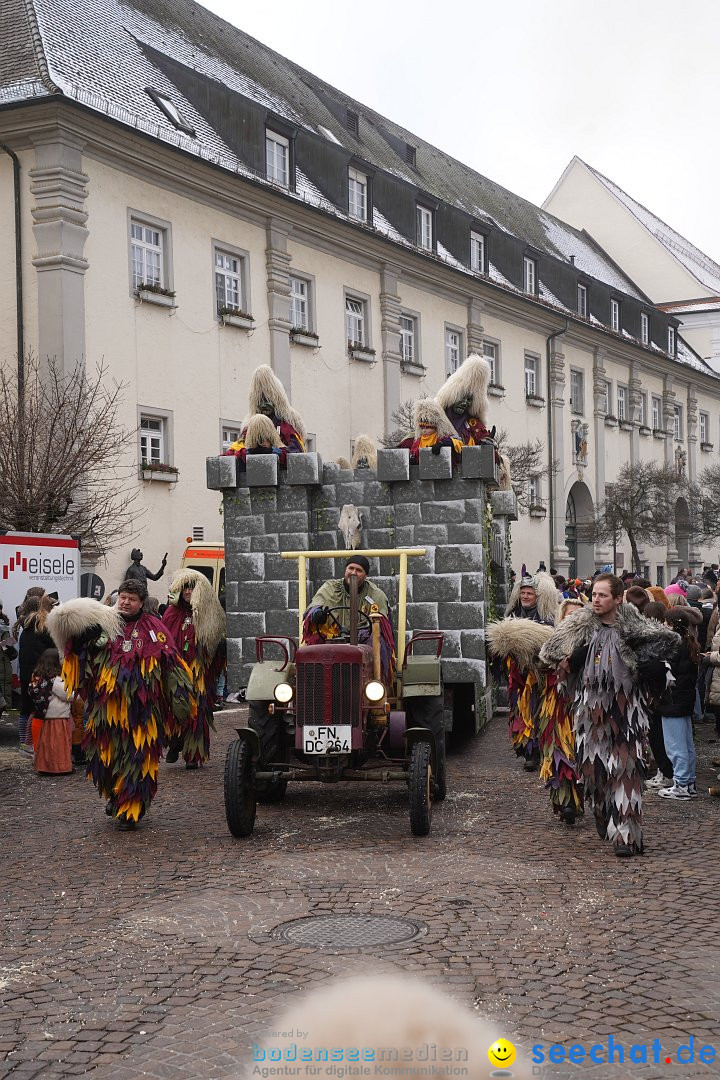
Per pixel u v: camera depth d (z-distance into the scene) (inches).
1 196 767.1
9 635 520.1
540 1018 178.4
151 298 826.2
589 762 290.5
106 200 793.6
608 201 2172.7
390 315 1148.5
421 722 350.6
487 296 1344.7
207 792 386.9
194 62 1063.6
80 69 823.7
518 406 1441.9
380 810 349.7
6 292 764.6
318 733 303.9
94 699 326.6
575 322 1558.8
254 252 953.5
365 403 1111.0
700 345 2133.4
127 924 232.7
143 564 820.0
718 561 2122.3
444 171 1598.2
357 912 237.1
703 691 543.8
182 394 865.5
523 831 317.1
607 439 1701.5
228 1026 177.6
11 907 248.2
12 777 429.4
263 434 436.5
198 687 426.9
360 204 1132.5
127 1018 182.1
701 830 318.3
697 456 2065.7
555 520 1528.1
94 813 355.6
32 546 579.5
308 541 425.7
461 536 409.1
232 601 431.5
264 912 238.4
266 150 981.8
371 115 1502.2
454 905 241.4
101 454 714.2
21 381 736.3
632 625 292.0
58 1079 161.5
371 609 335.3
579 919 230.5
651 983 193.3
